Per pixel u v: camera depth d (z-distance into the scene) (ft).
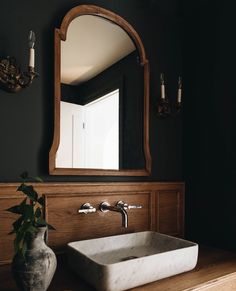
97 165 4.53
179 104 5.42
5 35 3.84
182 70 5.91
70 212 4.17
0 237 3.59
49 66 4.20
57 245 4.05
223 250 4.73
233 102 4.78
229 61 4.89
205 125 5.30
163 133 5.54
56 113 4.10
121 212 4.17
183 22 5.93
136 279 3.11
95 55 4.61
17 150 3.87
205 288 3.27
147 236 4.61
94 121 4.55
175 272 3.49
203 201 5.25
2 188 3.60
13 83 3.73
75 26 4.42
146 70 5.19
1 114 3.77
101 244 4.14
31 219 2.77
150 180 5.28
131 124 5.00
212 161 5.12
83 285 3.16
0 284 3.13
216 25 5.17
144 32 5.36
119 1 5.01
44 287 2.82
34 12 4.10
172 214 5.42
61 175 4.18
